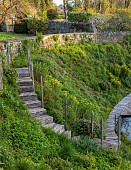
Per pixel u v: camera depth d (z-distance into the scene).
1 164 7.41
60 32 28.75
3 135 9.02
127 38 29.05
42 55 19.02
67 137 10.77
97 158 10.04
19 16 27.72
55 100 14.02
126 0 46.47
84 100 16.64
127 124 17.34
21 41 17.67
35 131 9.91
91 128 12.59
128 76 24.33
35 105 12.70
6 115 9.96
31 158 8.65
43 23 28.70
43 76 15.20
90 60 23.14
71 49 22.81
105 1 42.19
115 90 21.95
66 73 19.23
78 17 30.53
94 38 26.39
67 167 8.77
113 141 13.52
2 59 12.94
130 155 12.07
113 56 25.69
